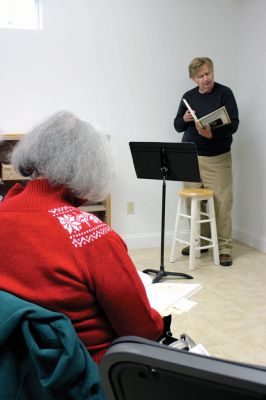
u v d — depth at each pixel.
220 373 0.44
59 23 3.33
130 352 0.50
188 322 2.42
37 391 0.80
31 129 0.96
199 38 3.74
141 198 3.82
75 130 0.93
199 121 3.04
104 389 0.55
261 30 3.52
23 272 0.84
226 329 2.35
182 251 3.67
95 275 0.86
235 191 4.10
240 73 3.87
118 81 3.57
